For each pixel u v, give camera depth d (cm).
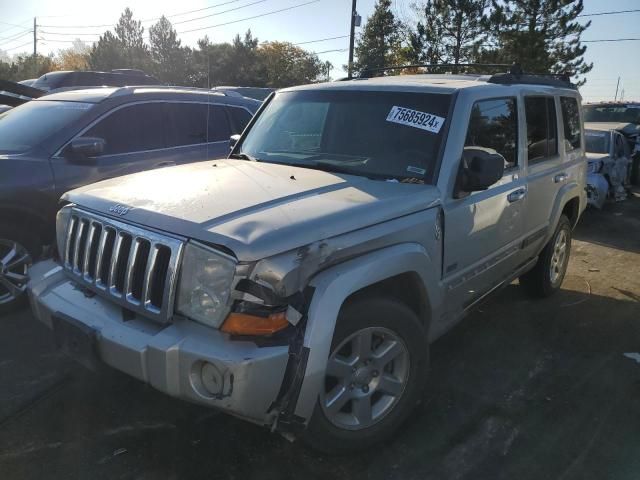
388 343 292
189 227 245
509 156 410
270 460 289
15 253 458
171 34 4847
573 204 554
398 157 343
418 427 323
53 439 299
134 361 245
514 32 2577
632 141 1365
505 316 498
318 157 368
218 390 230
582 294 566
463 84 378
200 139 614
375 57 4197
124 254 267
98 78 1434
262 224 245
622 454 303
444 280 334
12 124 535
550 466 291
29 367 375
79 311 277
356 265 263
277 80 6003
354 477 279
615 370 400
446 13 2648
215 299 233
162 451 293
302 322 241
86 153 489
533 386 374
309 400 243
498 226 389
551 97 484
